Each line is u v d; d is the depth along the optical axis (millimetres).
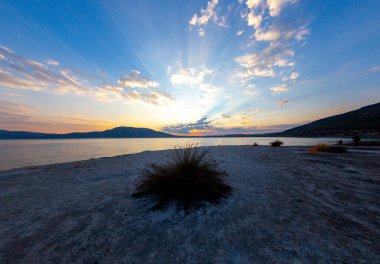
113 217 2701
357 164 6625
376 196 3309
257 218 2541
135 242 2061
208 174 3617
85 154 25219
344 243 1912
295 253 1770
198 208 2865
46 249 1975
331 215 2586
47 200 3580
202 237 2117
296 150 13148
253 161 7629
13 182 5312
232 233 2180
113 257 1813
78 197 3674
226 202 3119
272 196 3406
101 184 4625
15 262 1776
